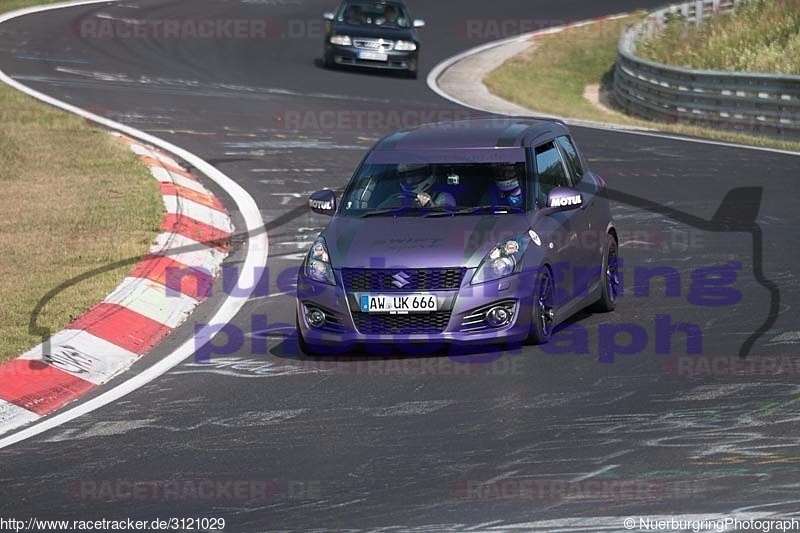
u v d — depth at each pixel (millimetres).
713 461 25016
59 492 25516
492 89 105562
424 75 109812
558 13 152875
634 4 160500
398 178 37938
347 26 106438
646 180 63406
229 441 28438
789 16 121125
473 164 37906
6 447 29062
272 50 115125
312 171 65688
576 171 40969
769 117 84312
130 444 28688
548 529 21875
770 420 27547
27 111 77500
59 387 33844
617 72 111312
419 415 29484
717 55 117438
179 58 107375
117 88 90000
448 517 22734
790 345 34031
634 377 31703
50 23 122938
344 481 25172
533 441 27000
